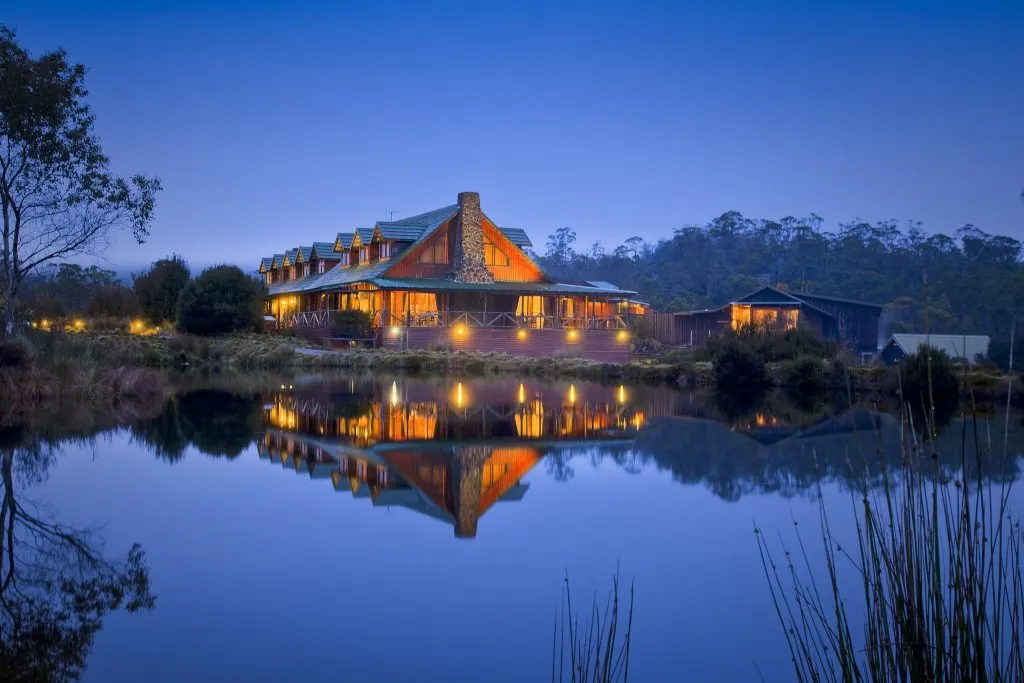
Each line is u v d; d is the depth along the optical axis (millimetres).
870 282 88875
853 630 5512
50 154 19906
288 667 4895
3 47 19500
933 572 3592
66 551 7293
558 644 5281
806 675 4832
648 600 6105
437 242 42562
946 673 3484
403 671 4855
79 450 12586
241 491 9852
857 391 24531
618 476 10922
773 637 5438
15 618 5672
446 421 17062
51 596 6133
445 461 12148
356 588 6320
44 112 19750
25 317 20828
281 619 5672
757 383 27297
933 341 32781
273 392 23516
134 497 9453
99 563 6949
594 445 13742
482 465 11805
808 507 8914
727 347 27844
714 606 5988
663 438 14547
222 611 5836
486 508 9031
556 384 28172
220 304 43781
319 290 45531
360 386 26156
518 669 4875
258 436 14453
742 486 10141
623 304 50969
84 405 18594
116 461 11750
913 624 3549
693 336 48906
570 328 41344
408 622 5641
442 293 41812
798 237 108625
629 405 20812
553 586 6398
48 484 10117
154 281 48938
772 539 7668
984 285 60594
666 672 4891
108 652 5113
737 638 5422
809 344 30438
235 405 19656
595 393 24516
